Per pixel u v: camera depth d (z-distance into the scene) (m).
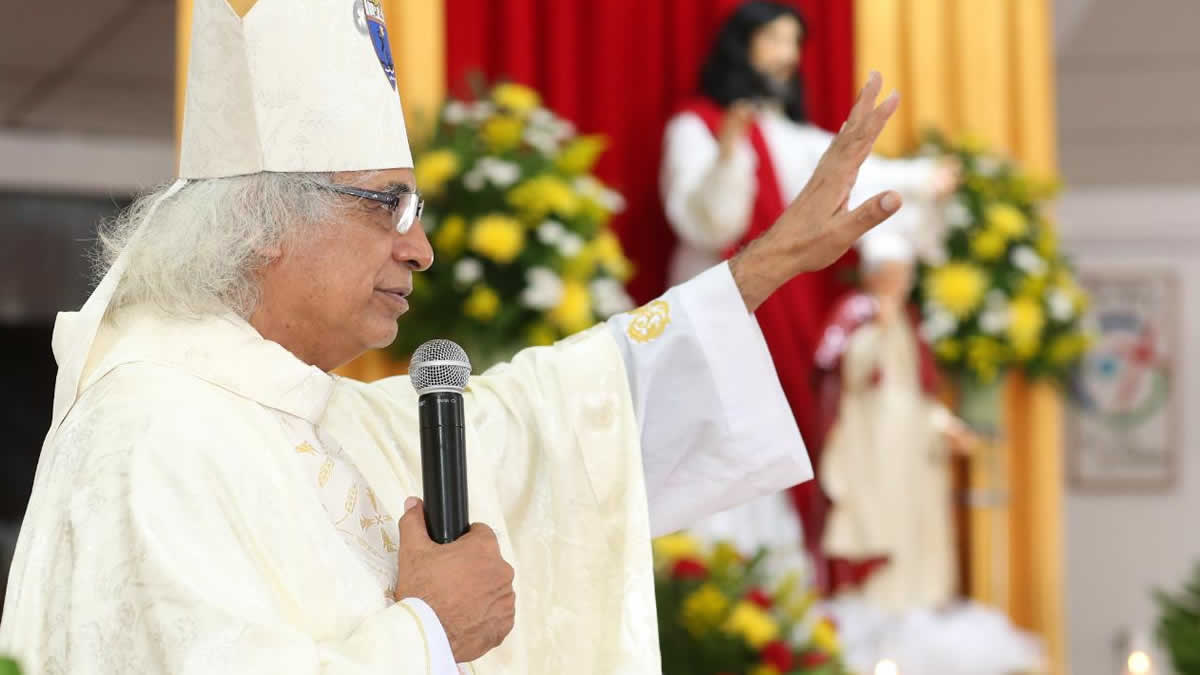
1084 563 13.95
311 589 2.32
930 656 7.07
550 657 2.88
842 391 7.40
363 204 2.56
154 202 2.61
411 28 7.12
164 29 9.98
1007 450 8.11
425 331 6.42
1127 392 13.94
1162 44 11.04
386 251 2.59
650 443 3.16
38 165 12.43
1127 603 13.88
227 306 2.53
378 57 2.64
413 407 2.92
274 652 2.14
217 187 2.54
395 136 2.62
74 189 12.59
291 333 2.57
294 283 2.54
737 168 7.03
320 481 2.55
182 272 2.50
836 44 8.05
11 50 10.40
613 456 3.01
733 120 7.04
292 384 2.53
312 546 2.35
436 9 7.17
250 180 2.52
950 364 7.77
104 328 2.53
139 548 2.20
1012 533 8.12
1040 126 8.38
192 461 2.30
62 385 2.47
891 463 7.32
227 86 2.54
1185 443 13.88
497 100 6.82
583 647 2.89
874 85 3.04
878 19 8.12
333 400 2.79
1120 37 10.95
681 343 3.15
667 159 7.25
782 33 7.37
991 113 8.30
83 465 2.29
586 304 6.45
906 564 7.32
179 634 2.15
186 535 2.24
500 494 2.96
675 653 5.43
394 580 2.54
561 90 7.46
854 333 7.42
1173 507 13.89
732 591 5.68
